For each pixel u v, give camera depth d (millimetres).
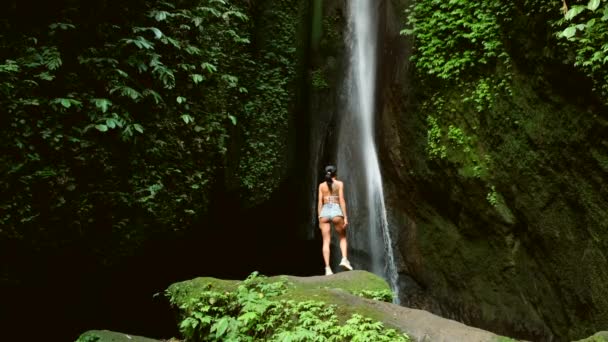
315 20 13477
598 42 6031
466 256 9039
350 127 12648
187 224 7754
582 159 6441
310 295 4973
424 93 9758
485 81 8391
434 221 9906
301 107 12477
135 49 6992
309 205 12641
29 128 5820
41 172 5863
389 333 4262
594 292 6285
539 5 6914
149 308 8234
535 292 7621
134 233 6969
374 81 12031
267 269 11977
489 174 8242
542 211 7234
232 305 5020
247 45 9953
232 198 9117
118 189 6688
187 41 7730
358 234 11938
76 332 7203
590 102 6258
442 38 9273
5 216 5594
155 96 6891
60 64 5984
